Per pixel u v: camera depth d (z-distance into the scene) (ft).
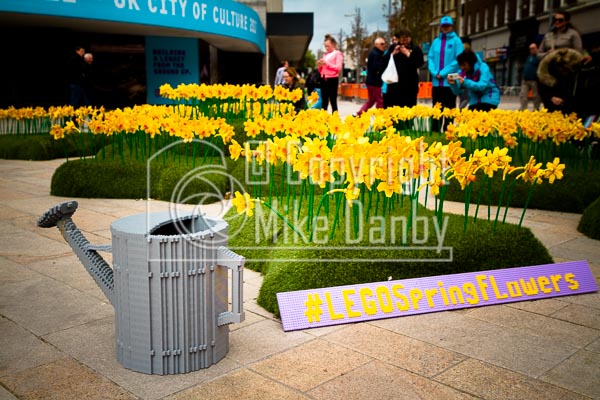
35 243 16.34
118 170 22.97
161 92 28.12
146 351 8.81
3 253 15.34
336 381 8.63
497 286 12.15
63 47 59.47
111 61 63.62
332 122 15.90
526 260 13.30
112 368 9.08
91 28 57.98
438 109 28.48
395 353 9.61
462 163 13.10
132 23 53.36
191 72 68.18
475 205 21.77
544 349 9.76
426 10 146.10
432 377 8.76
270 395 8.23
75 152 36.91
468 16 180.14
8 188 25.36
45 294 12.37
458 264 12.57
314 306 10.88
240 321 9.08
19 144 36.32
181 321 8.77
